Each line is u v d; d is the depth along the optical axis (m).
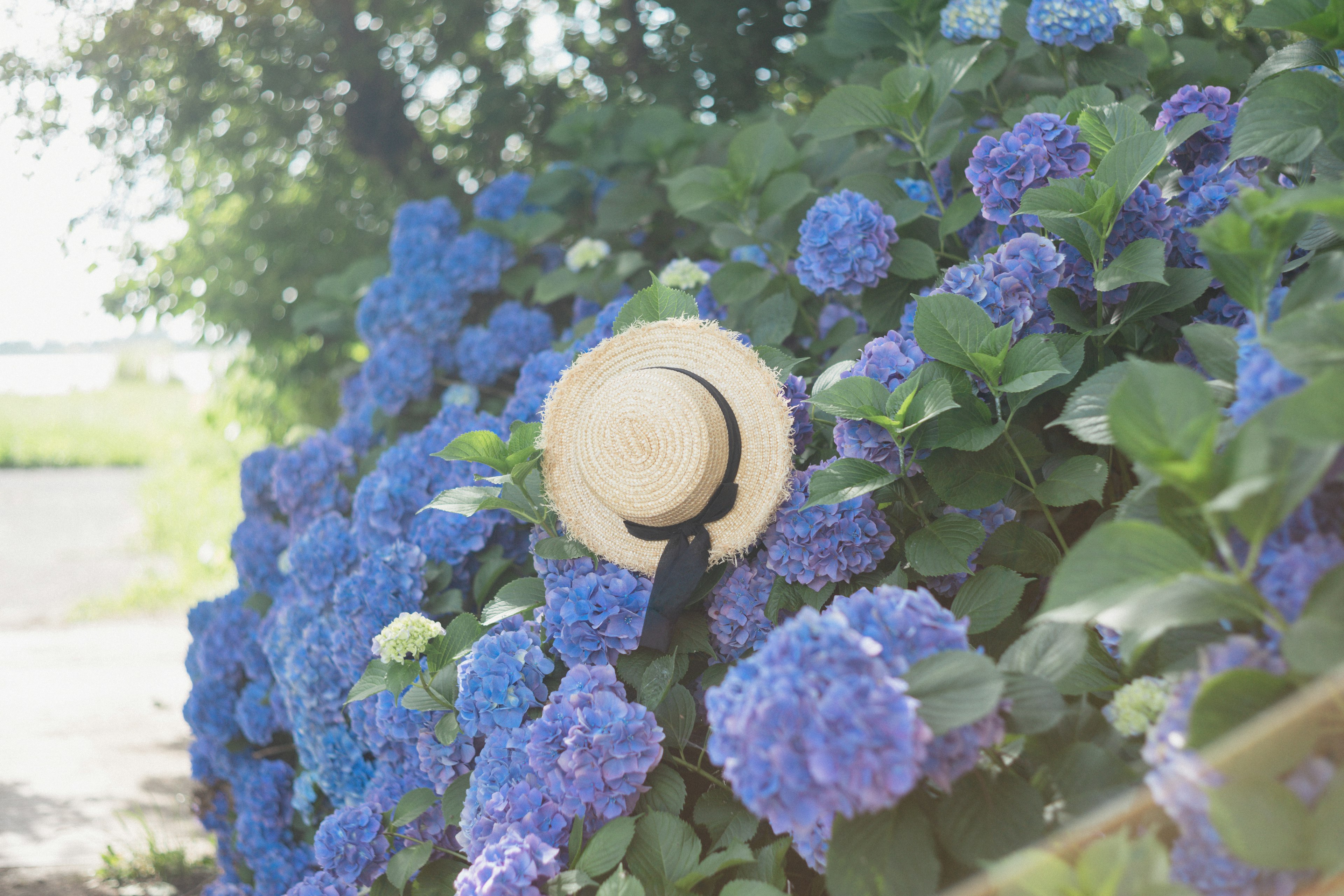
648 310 2.11
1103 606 1.51
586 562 2.07
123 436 15.11
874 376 1.98
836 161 2.72
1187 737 1.50
